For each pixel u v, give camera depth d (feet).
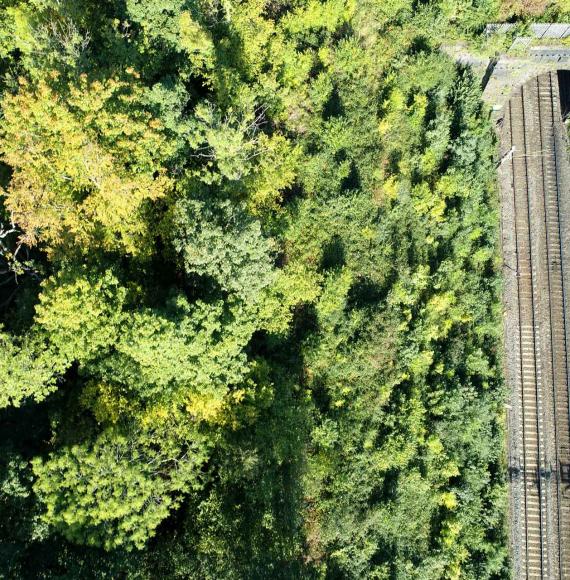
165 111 112.68
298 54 137.28
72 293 98.32
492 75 168.66
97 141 103.14
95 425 107.65
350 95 150.30
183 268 119.85
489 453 159.43
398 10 156.76
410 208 157.28
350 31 149.79
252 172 124.16
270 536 115.65
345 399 141.49
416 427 145.48
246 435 119.14
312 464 130.21
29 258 118.32
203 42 114.62
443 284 155.43
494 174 171.32
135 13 114.52
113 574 98.07
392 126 155.63
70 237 108.78
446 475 148.15
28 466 103.86
